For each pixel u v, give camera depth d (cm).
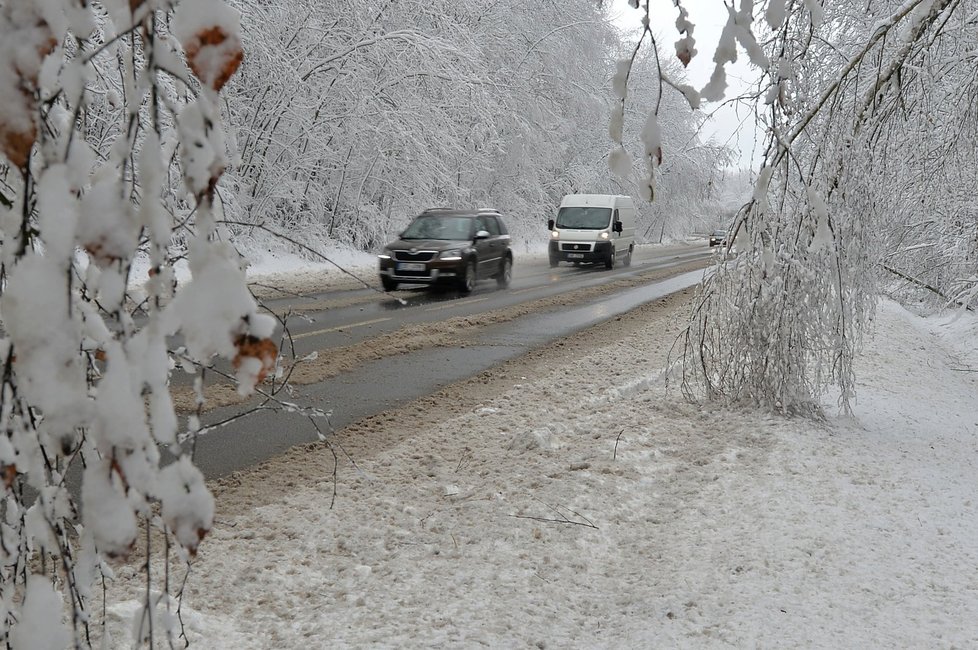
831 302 793
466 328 1454
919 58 806
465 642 370
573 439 718
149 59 125
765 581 454
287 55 2544
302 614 393
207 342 119
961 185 1230
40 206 117
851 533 531
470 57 2795
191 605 392
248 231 2275
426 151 2880
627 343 1319
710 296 846
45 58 121
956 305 1833
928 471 691
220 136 123
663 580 454
